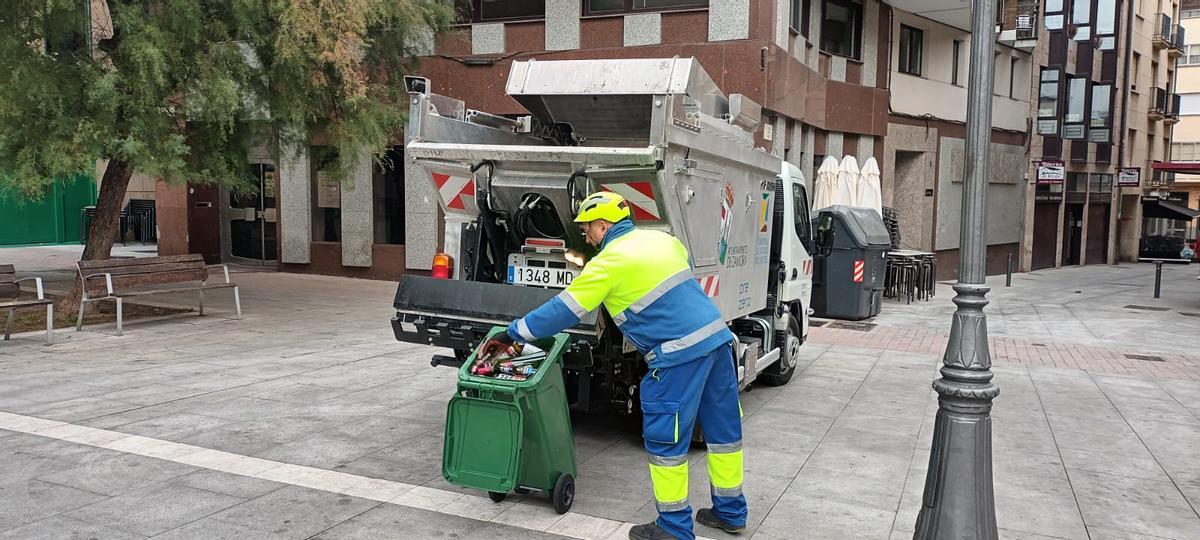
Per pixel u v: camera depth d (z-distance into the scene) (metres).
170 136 9.62
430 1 12.98
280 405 6.77
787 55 14.99
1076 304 17.20
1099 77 33.16
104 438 5.73
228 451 5.54
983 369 3.86
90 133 8.99
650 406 4.24
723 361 4.39
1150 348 11.38
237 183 11.00
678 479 4.22
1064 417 7.27
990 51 3.90
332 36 10.07
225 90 9.43
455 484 4.80
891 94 20.47
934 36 21.95
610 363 5.59
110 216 11.05
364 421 6.36
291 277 17.12
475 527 4.42
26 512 4.43
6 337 9.17
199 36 9.70
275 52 10.09
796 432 6.54
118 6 9.40
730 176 6.39
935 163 22.27
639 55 14.91
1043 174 26.45
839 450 6.06
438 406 6.84
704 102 6.32
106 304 11.64
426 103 5.75
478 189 5.71
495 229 5.87
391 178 16.98
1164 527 4.71
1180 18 53.19
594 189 5.33
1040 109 28.48
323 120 11.57
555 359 4.58
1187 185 49.88
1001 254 26.45
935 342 11.37
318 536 4.23
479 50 16.12
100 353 8.68
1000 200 26.00
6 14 8.99
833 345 10.96
